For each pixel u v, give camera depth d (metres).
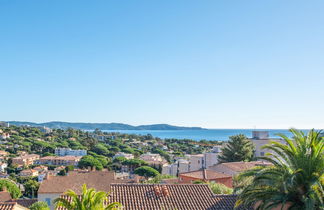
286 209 19.08
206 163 81.75
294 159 18.61
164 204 24.02
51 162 187.75
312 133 18.52
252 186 19.62
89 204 20.23
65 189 42.94
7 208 23.36
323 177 17.55
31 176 140.12
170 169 99.88
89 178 46.34
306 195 17.64
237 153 64.69
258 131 75.88
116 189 25.83
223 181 45.22
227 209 23.72
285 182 16.94
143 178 107.44
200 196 25.53
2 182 64.38
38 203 38.75
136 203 23.89
